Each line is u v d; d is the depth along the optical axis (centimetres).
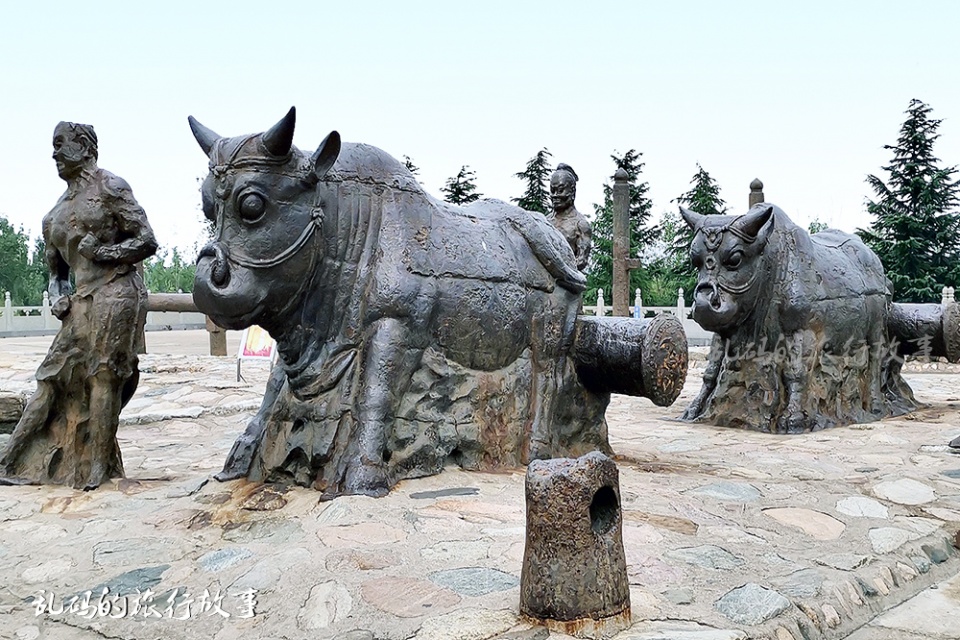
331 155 441
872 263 873
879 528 433
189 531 413
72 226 498
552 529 288
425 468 470
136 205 504
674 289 3162
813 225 3778
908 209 2602
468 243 503
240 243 433
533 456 517
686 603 315
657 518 422
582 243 895
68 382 511
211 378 1123
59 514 455
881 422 800
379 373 452
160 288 4778
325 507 412
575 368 560
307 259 446
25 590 351
